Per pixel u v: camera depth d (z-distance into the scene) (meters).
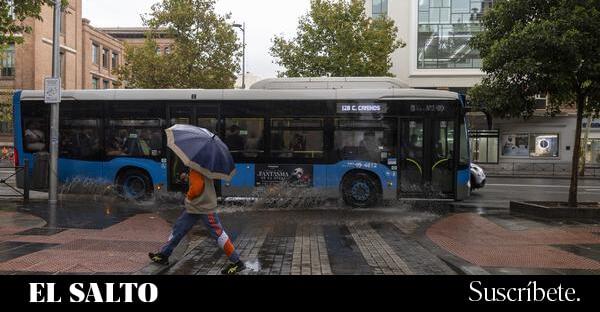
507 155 36.62
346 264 6.98
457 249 8.01
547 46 10.48
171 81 26.56
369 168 12.81
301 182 12.91
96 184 13.60
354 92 12.94
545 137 35.97
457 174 12.77
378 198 12.90
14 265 6.53
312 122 12.95
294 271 6.57
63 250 7.44
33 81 37.84
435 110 12.84
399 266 6.88
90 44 48.19
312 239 8.80
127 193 13.58
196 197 6.36
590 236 9.09
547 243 8.48
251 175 13.01
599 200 16.59
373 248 8.06
